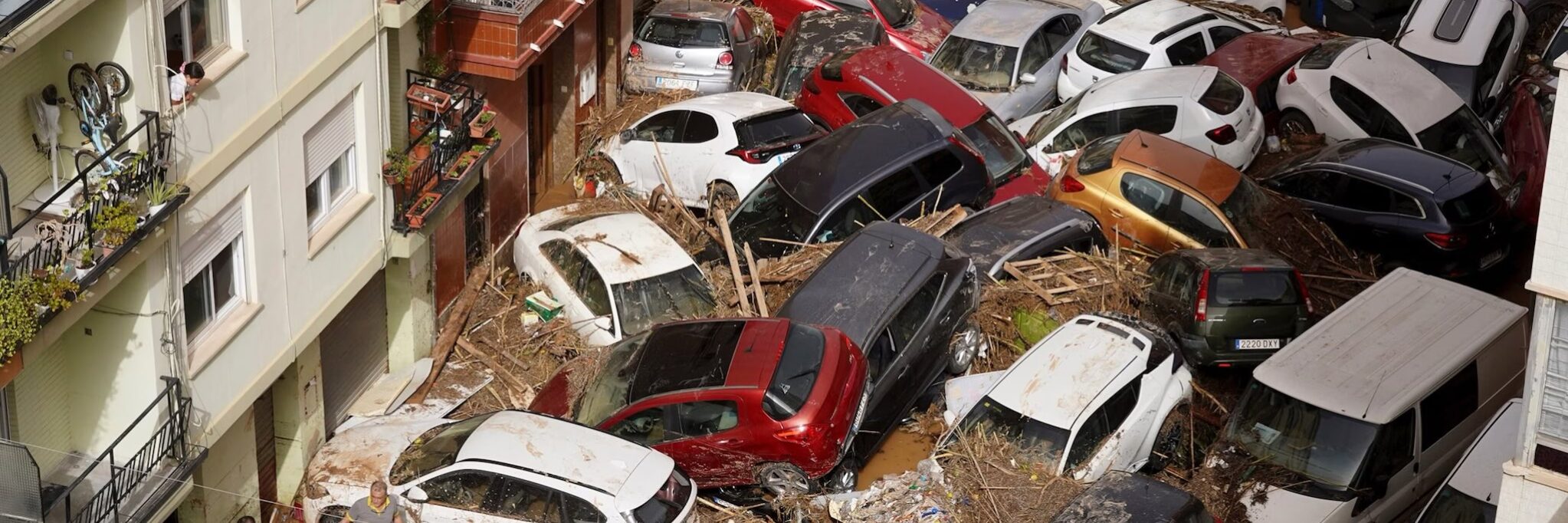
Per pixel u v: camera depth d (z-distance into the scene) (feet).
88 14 36.40
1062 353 53.11
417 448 48.52
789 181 64.28
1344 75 73.31
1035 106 79.56
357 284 51.67
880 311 53.83
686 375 50.55
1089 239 62.64
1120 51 78.23
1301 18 94.68
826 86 74.33
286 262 46.68
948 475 49.90
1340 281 62.18
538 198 73.00
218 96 41.11
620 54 78.84
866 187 62.85
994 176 68.85
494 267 63.21
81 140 38.40
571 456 46.50
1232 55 78.07
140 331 40.27
